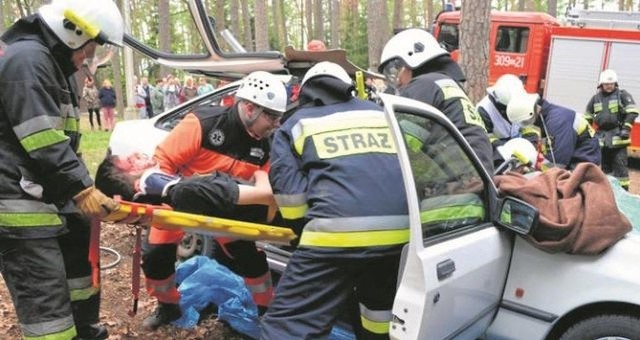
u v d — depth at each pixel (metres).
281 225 2.86
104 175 2.68
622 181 7.68
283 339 2.29
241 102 3.01
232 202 2.61
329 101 2.47
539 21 12.35
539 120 4.84
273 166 2.41
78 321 2.94
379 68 3.48
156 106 15.51
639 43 11.48
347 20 30.72
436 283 2.19
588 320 2.59
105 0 2.54
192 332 3.59
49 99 2.33
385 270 2.51
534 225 2.52
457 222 2.51
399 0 26.25
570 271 2.60
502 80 4.57
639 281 2.46
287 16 46.03
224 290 3.68
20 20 2.43
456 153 2.59
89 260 2.82
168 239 3.28
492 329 2.82
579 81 12.12
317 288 2.29
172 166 3.01
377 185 2.28
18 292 2.46
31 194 2.41
